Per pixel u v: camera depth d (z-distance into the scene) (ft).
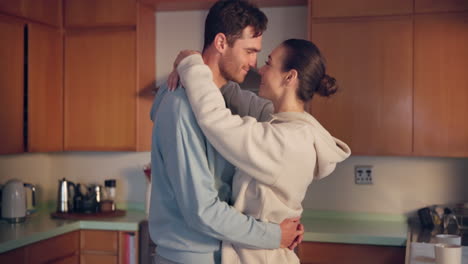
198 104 4.51
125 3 11.81
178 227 4.83
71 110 12.18
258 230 4.61
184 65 4.75
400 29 10.43
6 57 10.58
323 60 5.13
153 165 5.06
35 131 11.34
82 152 13.29
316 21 10.76
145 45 12.16
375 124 10.55
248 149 4.42
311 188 11.98
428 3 10.30
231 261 4.76
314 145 4.77
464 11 10.19
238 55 5.12
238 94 6.34
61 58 12.16
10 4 10.61
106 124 12.00
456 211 10.54
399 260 9.52
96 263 11.08
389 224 11.06
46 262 9.95
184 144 4.59
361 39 10.57
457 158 11.37
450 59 10.26
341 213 11.83
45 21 11.63
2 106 10.50
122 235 10.97
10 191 10.82
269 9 12.09
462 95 10.22
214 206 4.53
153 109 5.52
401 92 10.45
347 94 10.62
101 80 12.01
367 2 10.52
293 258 4.96
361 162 11.77
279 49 5.14
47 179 13.47
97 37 12.01
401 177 11.61
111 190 12.67
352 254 9.73
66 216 11.51
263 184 4.63
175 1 11.69
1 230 9.91
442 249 6.21
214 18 5.12
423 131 10.39
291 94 5.04
